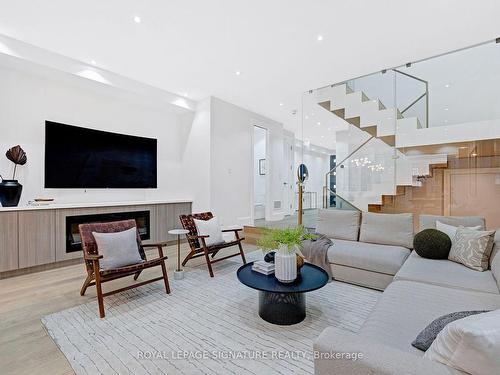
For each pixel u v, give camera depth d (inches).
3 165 144.5
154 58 149.7
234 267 148.6
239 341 77.0
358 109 188.9
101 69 163.6
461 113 164.7
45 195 158.6
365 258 115.3
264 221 264.8
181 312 95.0
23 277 132.4
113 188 188.9
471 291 77.4
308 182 293.9
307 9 108.5
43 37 129.6
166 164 224.2
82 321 88.8
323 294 110.0
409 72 171.6
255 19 115.1
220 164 217.3
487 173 176.9
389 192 183.5
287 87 193.2
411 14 111.3
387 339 50.8
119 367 66.2
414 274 89.8
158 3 105.2
